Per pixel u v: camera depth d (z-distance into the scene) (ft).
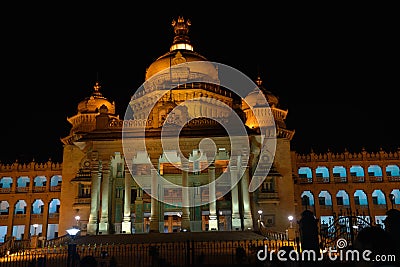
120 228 197.36
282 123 241.14
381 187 271.49
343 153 278.46
